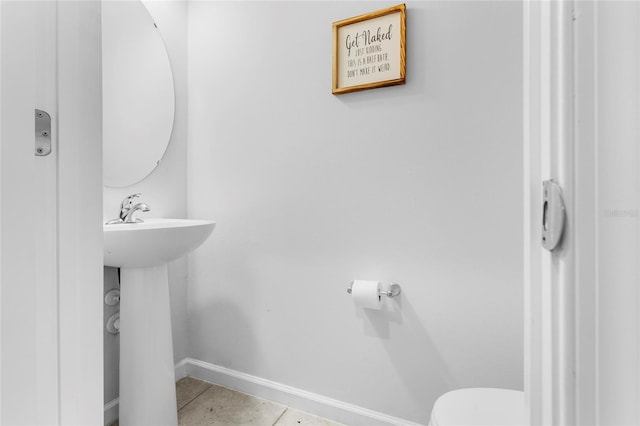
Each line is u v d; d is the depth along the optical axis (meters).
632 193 0.27
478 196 1.19
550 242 0.31
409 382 1.30
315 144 1.46
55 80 0.50
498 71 1.15
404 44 1.26
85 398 0.55
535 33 0.35
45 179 0.49
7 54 0.44
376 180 1.34
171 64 1.69
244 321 1.64
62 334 0.52
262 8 1.58
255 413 1.48
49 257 0.50
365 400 1.37
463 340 1.21
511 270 1.15
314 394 1.47
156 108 1.61
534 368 0.35
